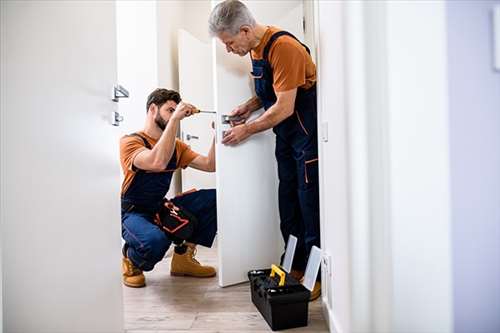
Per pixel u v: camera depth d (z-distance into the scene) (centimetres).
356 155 96
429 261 88
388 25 88
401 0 88
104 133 122
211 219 221
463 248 89
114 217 130
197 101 328
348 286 100
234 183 199
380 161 92
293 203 202
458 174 89
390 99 88
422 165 88
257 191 208
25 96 84
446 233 89
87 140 109
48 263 89
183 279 212
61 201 95
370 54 95
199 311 163
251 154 206
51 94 91
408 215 88
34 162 86
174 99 223
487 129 89
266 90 190
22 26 83
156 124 221
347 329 106
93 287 111
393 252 88
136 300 178
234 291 189
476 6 89
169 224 209
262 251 210
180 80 312
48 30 90
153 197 215
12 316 81
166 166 203
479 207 89
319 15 152
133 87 276
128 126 275
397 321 88
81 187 104
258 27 180
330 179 135
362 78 96
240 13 173
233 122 198
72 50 100
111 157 129
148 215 216
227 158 197
